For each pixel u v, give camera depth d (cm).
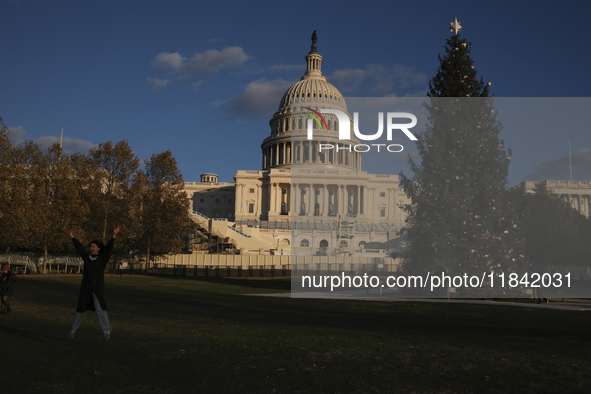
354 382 903
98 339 1259
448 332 1584
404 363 1073
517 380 938
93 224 6888
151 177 7800
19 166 6041
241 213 16938
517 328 1711
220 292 3822
